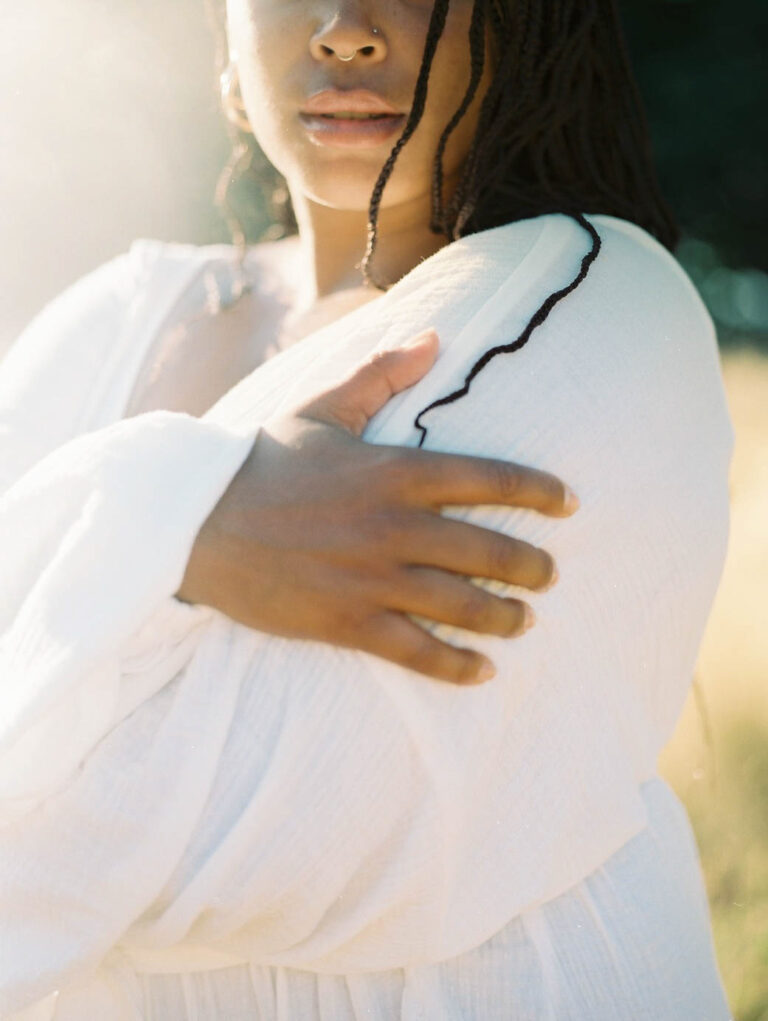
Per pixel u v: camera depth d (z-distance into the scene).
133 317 1.61
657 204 1.60
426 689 1.11
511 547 1.10
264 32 1.39
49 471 1.16
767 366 6.73
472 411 1.15
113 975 1.21
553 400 1.16
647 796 1.30
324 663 1.10
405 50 1.35
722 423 1.34
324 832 1.09
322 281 1.58
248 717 1.10
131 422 1.16
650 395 1.22
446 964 1.18
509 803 1.17
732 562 3.83
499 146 1.39
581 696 1.19
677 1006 1.23
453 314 1.21
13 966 1.11
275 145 1.45
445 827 1.10
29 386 1.57
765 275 9.10
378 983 1.18
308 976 1.19
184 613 1.11
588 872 1.20
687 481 1.25
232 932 1.15
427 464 1.10
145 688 1.11
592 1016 1.19
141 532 1.10
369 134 1.38
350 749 1.09
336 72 1.37
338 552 1.09
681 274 1.37
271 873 1.10
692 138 9.35
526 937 1.18
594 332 1.20
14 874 1.11
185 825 1.09
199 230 5.89
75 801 1.10
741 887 2.38
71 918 1.11
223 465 1.12
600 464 1.17
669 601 1.25
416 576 1.08
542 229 1.28
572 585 1.17
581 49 1.40
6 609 1.16
